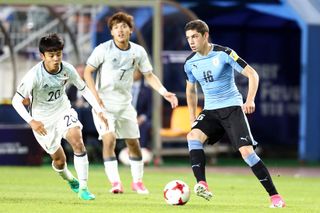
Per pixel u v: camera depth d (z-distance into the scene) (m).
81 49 70.75
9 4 62.44
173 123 69.12
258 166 31.94
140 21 72.19
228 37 80.56
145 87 65.62
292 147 81.56
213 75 32.19
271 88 80.88
